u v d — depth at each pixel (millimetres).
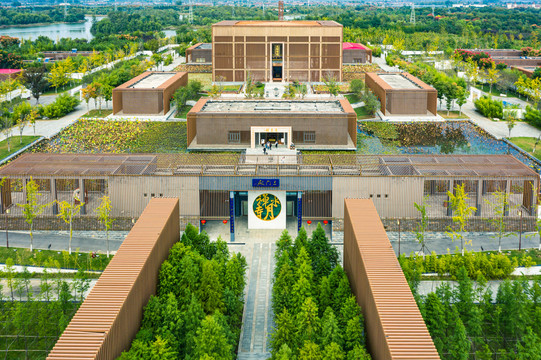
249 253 83125
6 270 72000
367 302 54594
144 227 66375
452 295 62531
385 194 88875
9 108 162750
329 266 70250
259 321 66188
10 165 94875
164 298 60531
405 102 163250
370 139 142750
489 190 97125
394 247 83875
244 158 98062
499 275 73125
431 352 44281
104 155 99438
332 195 88812
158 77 186875
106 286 53688
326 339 53375
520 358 55312
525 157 128000
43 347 60594
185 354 54000
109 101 188875
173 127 151750
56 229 90312
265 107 139875
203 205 91375
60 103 167625
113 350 48531
